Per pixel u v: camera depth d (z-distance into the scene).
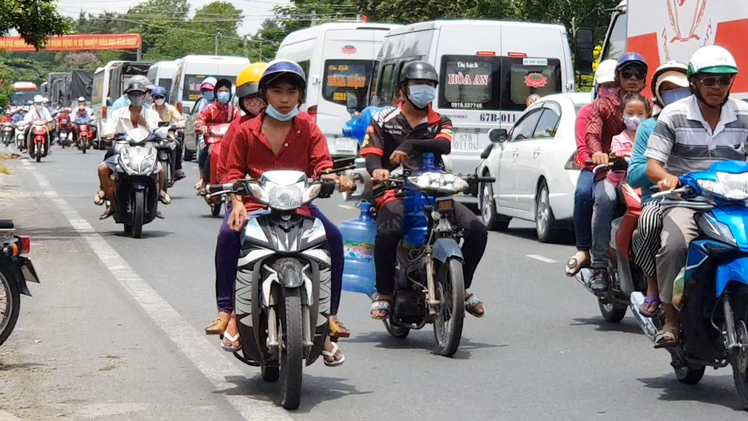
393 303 10.50
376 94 27.47
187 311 12.10
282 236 8.07
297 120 8.60
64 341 10.55
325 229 8.38
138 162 18.41
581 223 11.64
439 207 9.97
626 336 11.11
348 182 8.41
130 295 13.08
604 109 11.66
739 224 7.80
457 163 23.98
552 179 18.38
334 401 8.47
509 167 20.23
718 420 7.96
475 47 24.06
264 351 8.38
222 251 8.36
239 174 8.55
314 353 8.31
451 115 24.03
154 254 16.66
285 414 8.06
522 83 24.19
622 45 20.62
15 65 152.12
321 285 8.24
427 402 8.47
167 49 150.38
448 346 10.04
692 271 8.05
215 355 10.01
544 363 9.89
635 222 10.19
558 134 18.58
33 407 8.19
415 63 10.28
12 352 10.06
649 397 8.65
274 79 8.45
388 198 10.36
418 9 54.16
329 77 34.00
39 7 20.66
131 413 8.05
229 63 49.44
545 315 12.28
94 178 33.53
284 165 8.61
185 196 27.44
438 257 9.88
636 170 9.11
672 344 8.46
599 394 8.75
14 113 60.81
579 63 21.20
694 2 15.19
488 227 21.25
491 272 15.38
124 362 9.71
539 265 16.06
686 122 8.53
